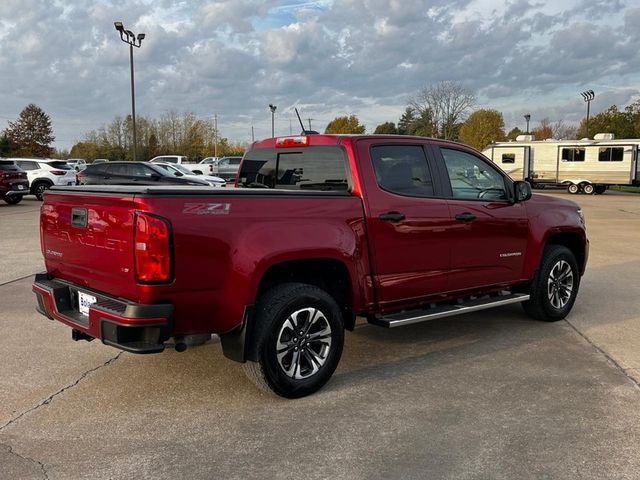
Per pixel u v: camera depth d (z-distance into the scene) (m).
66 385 4.52
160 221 3.54
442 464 3.32
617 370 4.87
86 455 3.43
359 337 5.88
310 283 4.52
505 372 4.84
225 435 3.69
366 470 3.26
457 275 5.33
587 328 6.18
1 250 11.30
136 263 3.58
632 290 8.12
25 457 3.40
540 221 6.11
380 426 3.81
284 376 4.15
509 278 5.86
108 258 3.81
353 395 4.35
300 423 3.86
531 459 3.38
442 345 5.61
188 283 3.68
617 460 3.37
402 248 4.85
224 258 3.81
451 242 5.21
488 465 3.31
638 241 13.47
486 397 4.30
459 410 4.07
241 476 3.20
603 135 33.97
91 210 3.93
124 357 5.17
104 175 20.86
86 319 4.06
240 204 3.92
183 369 4.88
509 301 5.72
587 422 3.87
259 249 3.95
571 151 34.19
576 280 6.61
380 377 4.73
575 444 3.56
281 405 4.16
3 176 21.55
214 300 3.81
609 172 33.22
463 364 5.04
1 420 3.89
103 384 4.55
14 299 7.30
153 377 4.70
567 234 6.60
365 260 4.62
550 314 6.35
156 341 3.60
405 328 6.21
